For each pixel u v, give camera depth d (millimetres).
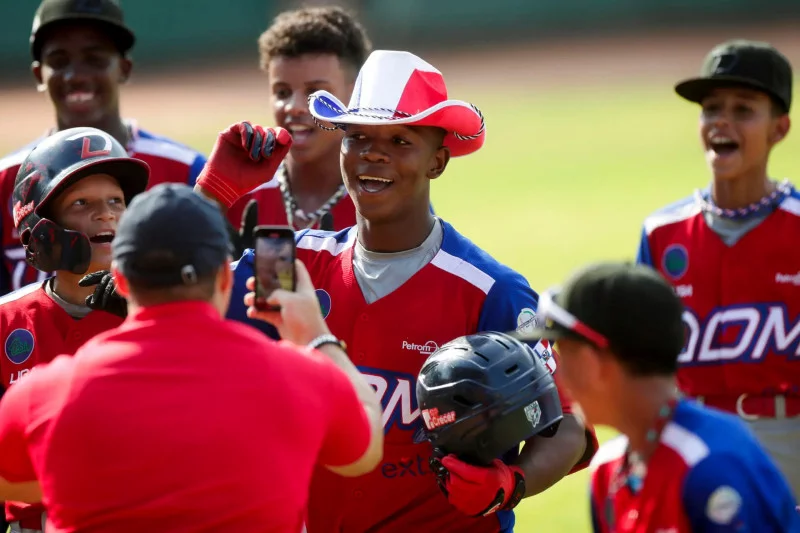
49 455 10391
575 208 63000
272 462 10391
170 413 10250
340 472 11703
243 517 10234
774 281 20328
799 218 20391
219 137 14531
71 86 22500
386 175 14023
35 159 14719
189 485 10133
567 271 46625
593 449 14875
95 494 10180
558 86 114188
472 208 64688
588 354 10828
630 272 10891
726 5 144250
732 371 20422
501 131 93688
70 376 10570
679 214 21531
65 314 14867
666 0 146750
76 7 22156
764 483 10281
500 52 136500
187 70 134750
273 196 21141
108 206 14922
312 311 11969
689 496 10172
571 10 150500
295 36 20578
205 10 145875
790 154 68375
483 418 12523
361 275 14594
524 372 12805
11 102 116062
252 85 123000
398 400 14242
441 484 13227
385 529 14250
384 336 14320
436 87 14414
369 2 144750
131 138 22984
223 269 11211
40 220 14422
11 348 14875
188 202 10906
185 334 10617
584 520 23438
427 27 150125
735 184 20672
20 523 14555
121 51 23219
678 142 83500
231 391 10406
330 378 11031
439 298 14352
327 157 20703
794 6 141750
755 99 20531
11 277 21031
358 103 14148
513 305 14328
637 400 10773
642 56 126562
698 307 20922
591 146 84500
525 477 13680
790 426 20109
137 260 10672
